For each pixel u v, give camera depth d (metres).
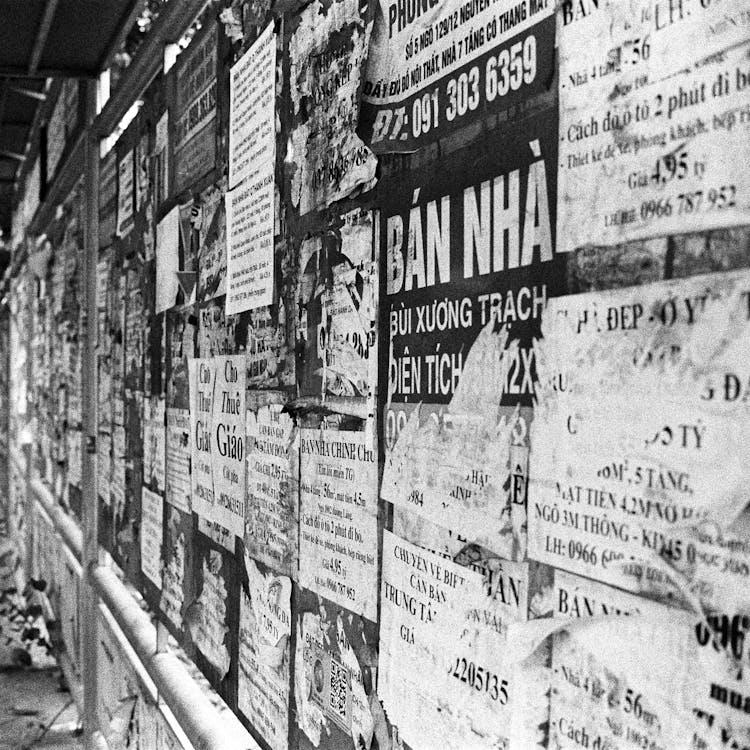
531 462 1.06
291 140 1.86
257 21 2.11
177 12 2.81
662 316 0.86
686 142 0.84
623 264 0.92
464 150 1.22
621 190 0.92
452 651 1.21
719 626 0.79
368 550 1.48
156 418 3.14
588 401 0.96
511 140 1.11
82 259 5.18
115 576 4.16
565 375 1.00
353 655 1.53
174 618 2.80
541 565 1.03
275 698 1.91
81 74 4.53
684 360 0.83
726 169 0.80
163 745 2.80
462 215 1.22
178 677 2.72
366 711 1.48
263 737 1.98
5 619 7.64
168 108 3.02
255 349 2.08
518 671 1.07
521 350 1.08
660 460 0.86
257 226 2.07
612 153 0.94
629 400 0.90
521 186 1.09
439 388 1.27
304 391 1.77
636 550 0.89
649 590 0.87
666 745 0.85
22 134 8.56
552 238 1.03
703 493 0.81
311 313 1.74
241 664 2.14
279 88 1.94
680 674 0.83
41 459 8.04
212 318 2.46
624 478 0.90
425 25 1.33
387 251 1.43
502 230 1.13
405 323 1.36
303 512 1.76
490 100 1.16
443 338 1.26
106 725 3.94
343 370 1.58
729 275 0.79
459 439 1.21
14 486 10.76
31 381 9.03
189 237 2.71
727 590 0.79
